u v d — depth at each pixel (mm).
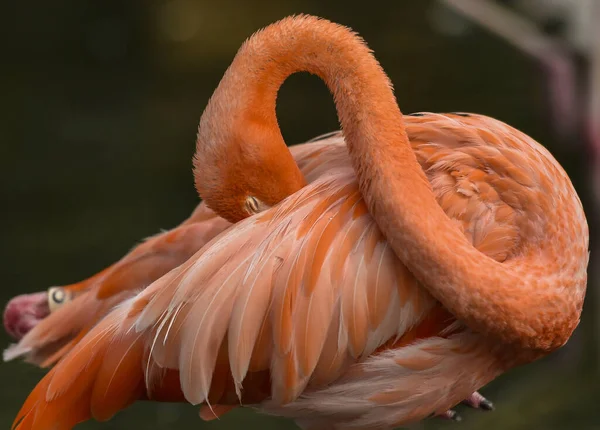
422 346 5051
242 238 5000
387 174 4840
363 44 5129
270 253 4922
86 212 11305
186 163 12492
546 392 8586
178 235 5809
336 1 17531
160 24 16641
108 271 6148
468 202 5137
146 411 8375
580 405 8336
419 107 13633
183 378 4887
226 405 5398
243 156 5152
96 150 12844
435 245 4723
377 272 4945
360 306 4918
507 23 12633
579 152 11922
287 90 14461
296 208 5055
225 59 15352
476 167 5215
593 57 11867
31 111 13844
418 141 5379
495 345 5098
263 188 5203
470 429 8172
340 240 4965
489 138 5266
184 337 4887
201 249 5105
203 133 5223
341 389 5160
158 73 15094
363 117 4949
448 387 5230
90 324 5785
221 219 5770
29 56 15562
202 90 14438
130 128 13422
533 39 12516
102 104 14172
